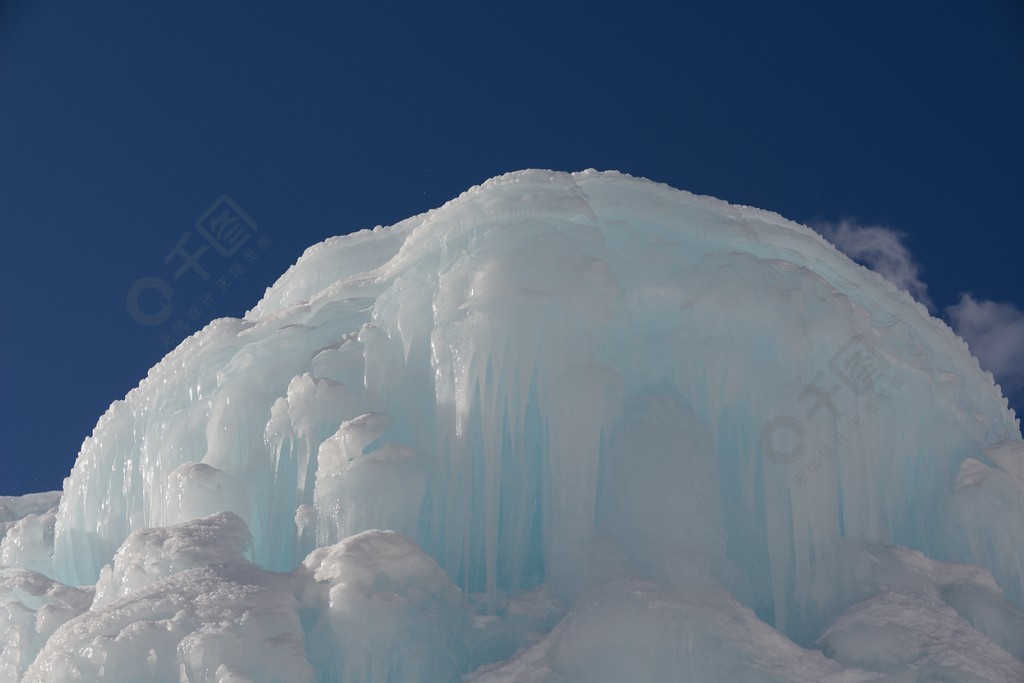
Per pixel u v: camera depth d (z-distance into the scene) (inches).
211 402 683.4
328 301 705.6
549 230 621.0
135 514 706.8
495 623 534.3
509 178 668.7
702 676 491.5
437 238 655.8
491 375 586.2
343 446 579.8
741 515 591.8
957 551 660.7
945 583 601.3
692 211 689.0
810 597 576.7
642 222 671.8
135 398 739.4
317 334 687.1
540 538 592.4
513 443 584.1
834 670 505.4
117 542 709.3
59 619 578.2
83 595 621.3
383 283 689.6
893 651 520.7
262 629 469.1
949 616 559.2
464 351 584.1
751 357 615.8
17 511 922.7
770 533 584.1
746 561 581.6
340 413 614.5
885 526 644.7
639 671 490.9
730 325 615.8
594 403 575.8
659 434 585.3
